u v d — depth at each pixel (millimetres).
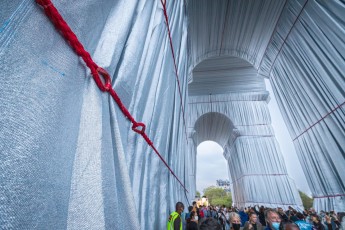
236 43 14148
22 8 536
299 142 11352
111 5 1163
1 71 447
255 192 15523
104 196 755
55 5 671
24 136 479
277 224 2768
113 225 780
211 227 1532
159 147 2492
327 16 7094
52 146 575
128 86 1391
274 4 10000
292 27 9461
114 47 1121
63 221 565
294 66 10133
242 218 8570
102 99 957
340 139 8141
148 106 2043
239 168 18547
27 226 443
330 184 9070
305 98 9852
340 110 7781
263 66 13555
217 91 19047
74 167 687
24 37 526
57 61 661
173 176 3689
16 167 442
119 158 1029
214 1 10539
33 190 478
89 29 904
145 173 1874
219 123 21594
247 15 11680
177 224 2654
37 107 537
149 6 1986
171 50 3467
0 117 430
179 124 4930
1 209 391
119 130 1084
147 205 1832
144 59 1792
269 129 17141
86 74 856
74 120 720
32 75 541
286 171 15367
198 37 12133
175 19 3939
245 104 18297
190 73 11375
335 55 7230
